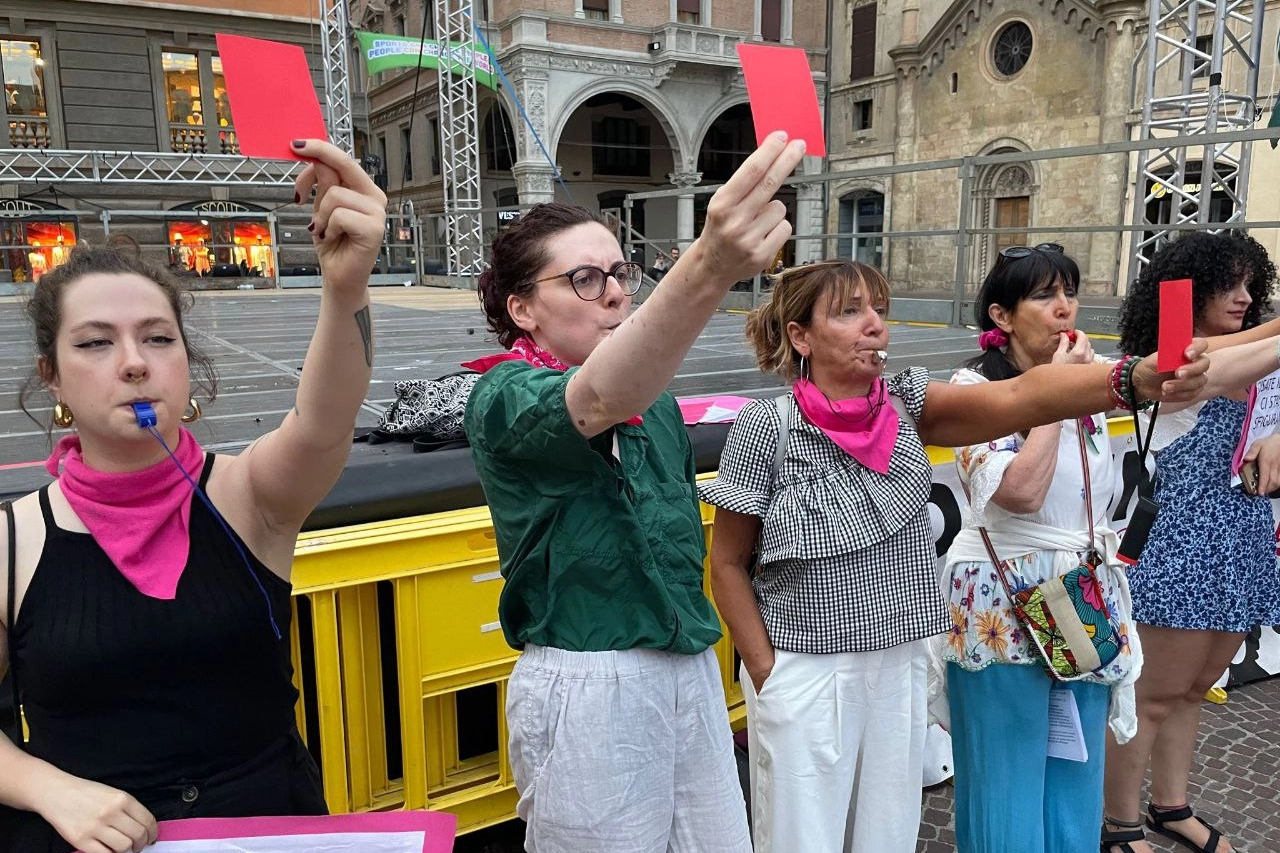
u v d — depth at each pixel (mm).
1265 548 2176
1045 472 1732
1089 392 1360
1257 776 2750
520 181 21578
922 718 1797
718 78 23469
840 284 1628
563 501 1257
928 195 22906
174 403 1110
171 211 18828
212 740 1157
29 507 1127
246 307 9336
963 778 1981
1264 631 3449
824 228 25500
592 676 1277
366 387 1104
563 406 1085
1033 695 1864
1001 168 21219
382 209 981
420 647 1955
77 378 1061
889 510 1635
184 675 1126
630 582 1290
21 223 17641
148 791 1126
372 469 1923
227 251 18984
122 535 1104
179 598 1117
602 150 26766
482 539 1989
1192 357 1165
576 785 1271
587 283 1316
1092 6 18828
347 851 1102
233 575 1157
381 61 16562
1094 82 19141
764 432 1693
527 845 1393
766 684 1712
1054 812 1951
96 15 18406
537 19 20734
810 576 1666
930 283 23250
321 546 1790
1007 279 1885
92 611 1087
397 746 2184
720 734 1418
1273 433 2172
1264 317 2193
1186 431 2154
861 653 1682
